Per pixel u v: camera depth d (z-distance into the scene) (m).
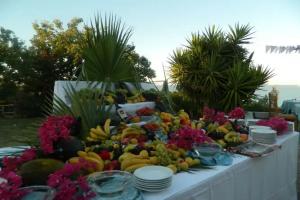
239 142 1.82
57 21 11.86
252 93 4.81
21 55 10.98
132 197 1.01
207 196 1.24
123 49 3.05
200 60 5.27
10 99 10.25
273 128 2.19
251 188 1.63
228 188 1.39
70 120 1.55
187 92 5.31
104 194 0.99
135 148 1.41
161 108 2.59
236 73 4.79
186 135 1.54
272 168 1.88
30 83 10.66
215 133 1.89
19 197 0.83
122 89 2.69
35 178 0.97
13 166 1.06
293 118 3.21
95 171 1.18
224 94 4.98
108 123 1.73
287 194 2.18
